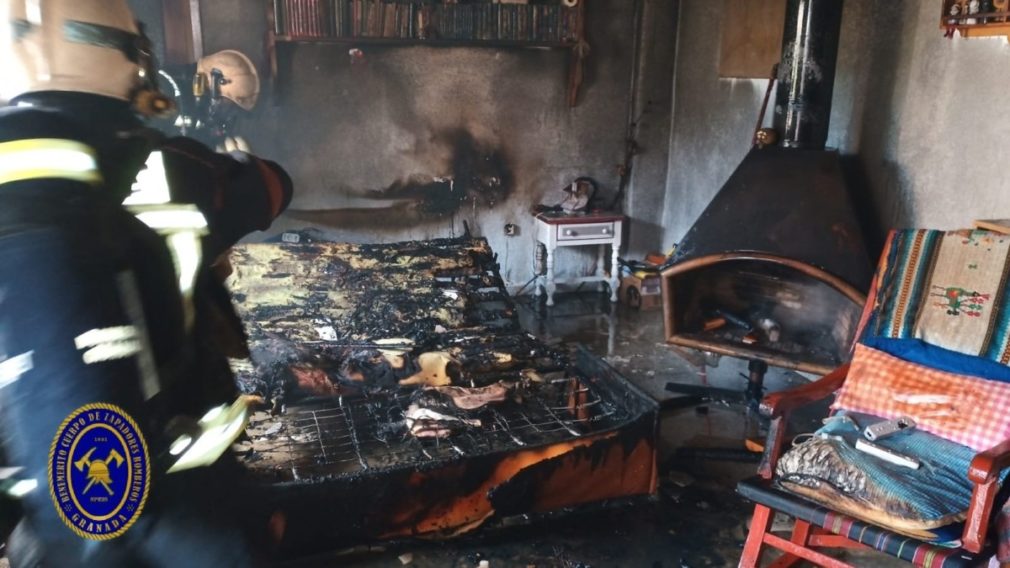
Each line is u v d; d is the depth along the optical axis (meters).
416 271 4.02
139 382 0.61
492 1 4.84
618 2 5.20
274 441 2.75
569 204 5.30
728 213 3.47
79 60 0.67
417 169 5.04
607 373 3.06
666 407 3.71
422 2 4.69
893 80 3.54
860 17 3.70
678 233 5.48
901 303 2.60
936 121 3.32
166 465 0.64
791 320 3.67
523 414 3.03
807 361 3.29
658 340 4.72
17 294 0.54
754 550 2.27
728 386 4.03
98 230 0.61
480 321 3.80
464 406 2.91
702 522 2.79
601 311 5.29
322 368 3.14
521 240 5.43
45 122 0.63
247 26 4.39
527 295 5.55
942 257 2.57
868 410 2.48
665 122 5.46
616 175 5.51
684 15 5.18
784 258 3.18
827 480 2.13
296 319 3.55
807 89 3.47
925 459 2.22
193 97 4.18
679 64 5.29
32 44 0.66
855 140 3.81
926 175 3.39
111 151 0.68
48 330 0.54
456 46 4.92
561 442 2.51
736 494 2.98
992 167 3.06
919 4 3.36
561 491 2.57
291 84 4.60
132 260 0.65
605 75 5.30
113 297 0.59
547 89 5.20
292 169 4.75
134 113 0.75
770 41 4.30
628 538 2.68
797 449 2.25
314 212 4.87
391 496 2.34
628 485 2.69
